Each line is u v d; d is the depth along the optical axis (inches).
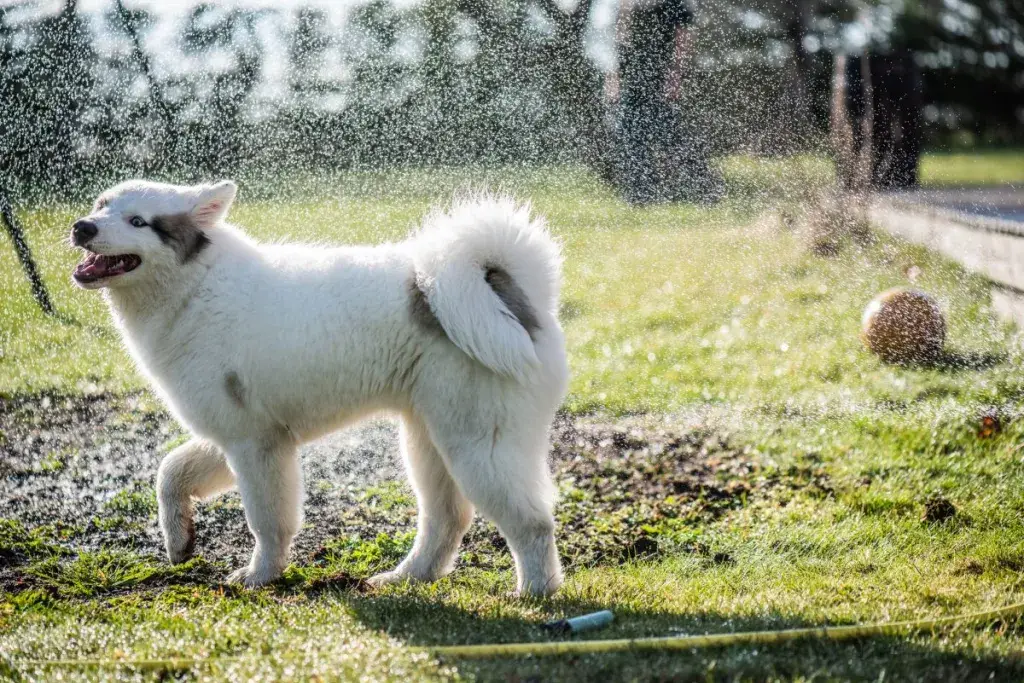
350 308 148.9
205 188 154.9
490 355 142.6
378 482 210.5
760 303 380.8
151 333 154.8
